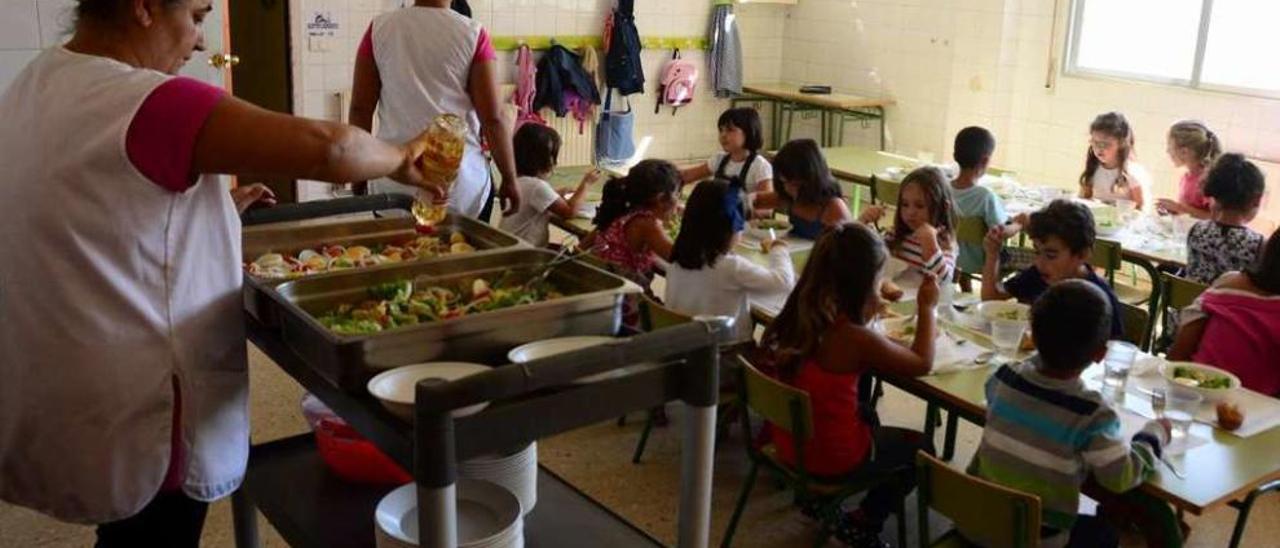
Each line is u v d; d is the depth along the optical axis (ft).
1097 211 14.43
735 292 10.39
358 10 20.29
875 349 8.40
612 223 11.93
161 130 4.44
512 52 22.52
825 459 8.63
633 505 10.40
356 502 6.13
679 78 24.95
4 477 5.12
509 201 10.85
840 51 25.53
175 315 4.87
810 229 13.15
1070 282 7.40
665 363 4.98
